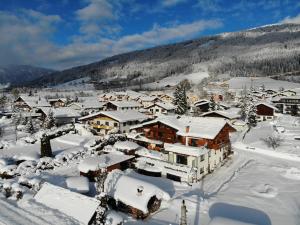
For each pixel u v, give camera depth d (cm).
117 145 4866
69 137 6344
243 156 5188
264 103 8962
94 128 6912
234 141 6219
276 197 3384
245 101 9444
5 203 2873
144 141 5006
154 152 4553
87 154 5047
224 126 4806
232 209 3091
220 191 3650
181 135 4556
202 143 4444
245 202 3266
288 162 4806
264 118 8956
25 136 6875
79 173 4225
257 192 3522
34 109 10506
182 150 4209
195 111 10550
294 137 6188
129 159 4412
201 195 3503
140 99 12912
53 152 5225
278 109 9862
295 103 10006
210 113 7800
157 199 3105
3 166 4331
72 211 2689
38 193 3048
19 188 3081
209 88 19625
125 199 3005
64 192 2945
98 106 10950
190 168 3978
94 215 2622
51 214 2645
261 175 4153
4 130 7506
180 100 9531
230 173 4334
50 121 7569
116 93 14850
